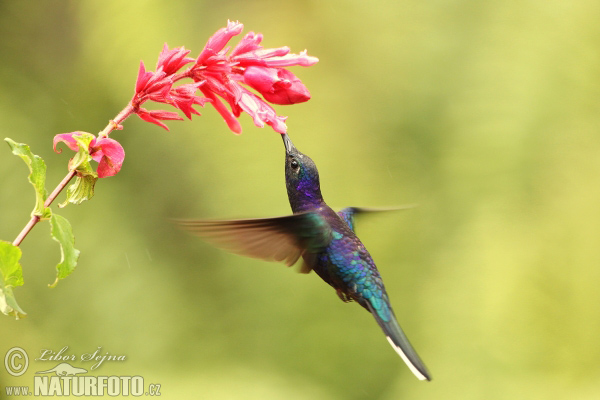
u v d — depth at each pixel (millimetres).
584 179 10094
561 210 10109
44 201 4062
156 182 11867
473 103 10945
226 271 11641
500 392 9859
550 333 10023
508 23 11227
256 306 11445
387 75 12430
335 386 11398
